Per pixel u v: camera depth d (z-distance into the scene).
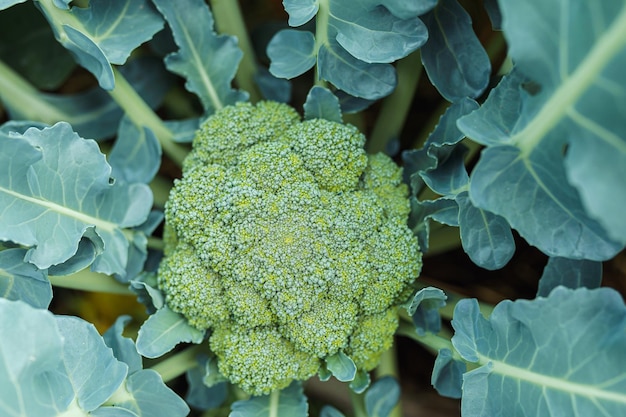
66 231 0.48
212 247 0.49
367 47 0.48
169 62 0.53
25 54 0.60
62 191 0.48
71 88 0.63
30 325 0.44
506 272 0.59
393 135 0.57
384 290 0.50
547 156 0.43
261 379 0.50
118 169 0.55
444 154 0.50
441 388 0.52
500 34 0.55
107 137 0.59
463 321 0.48
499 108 0.46
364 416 0.54
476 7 0.55
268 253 0.48
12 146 0.45
